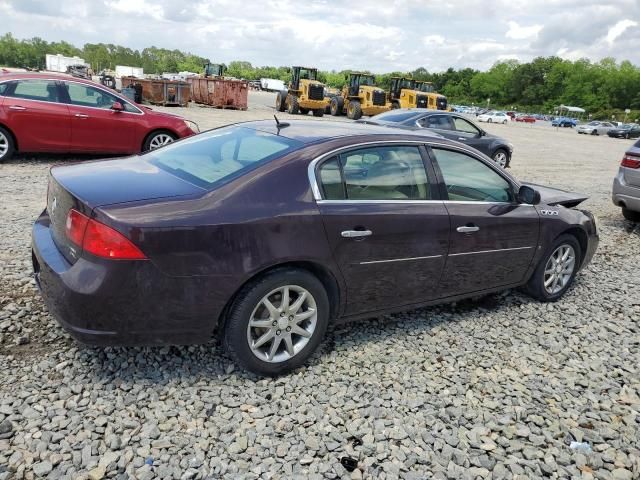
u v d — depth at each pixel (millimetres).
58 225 3232
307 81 32062
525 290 5191
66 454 2607
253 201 3164
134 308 2902
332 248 3408
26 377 3148
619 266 6652
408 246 3807
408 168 3916
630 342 4488
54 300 2977
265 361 3344
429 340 4164
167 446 2738
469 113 83375
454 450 2930
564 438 3133
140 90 28484
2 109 8992
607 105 129000
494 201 4473
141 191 3129
